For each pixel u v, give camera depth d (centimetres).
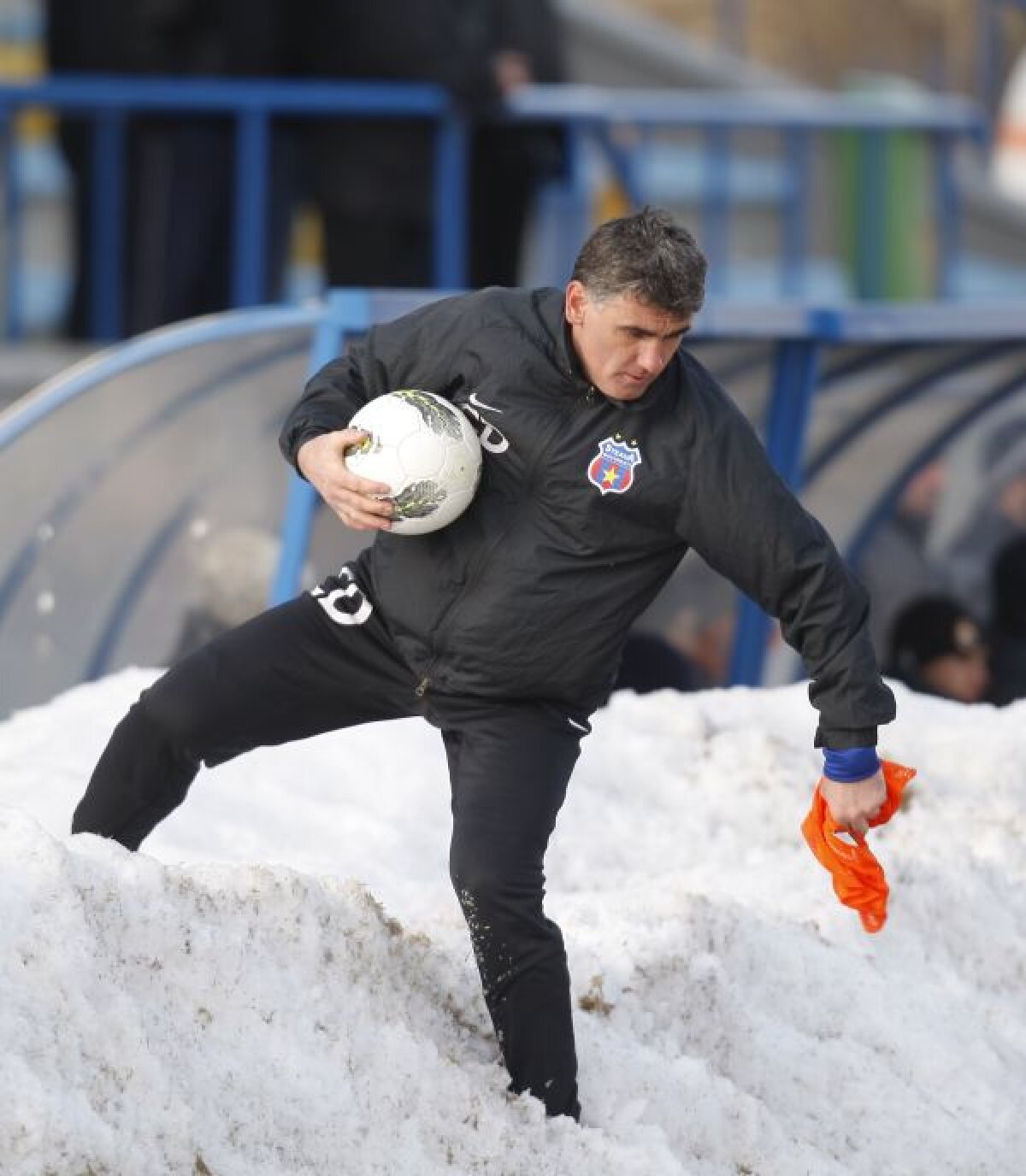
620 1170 1245
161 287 3269
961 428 3052
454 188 3189
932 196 4431
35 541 2452
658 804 1928
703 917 1538
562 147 3512
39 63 4316
